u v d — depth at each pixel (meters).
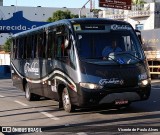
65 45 11.64
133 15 63.44
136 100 11.44
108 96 11.06
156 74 29.25
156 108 12.91
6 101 16.30
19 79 17.39
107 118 11.16
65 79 11.99
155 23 61.50
